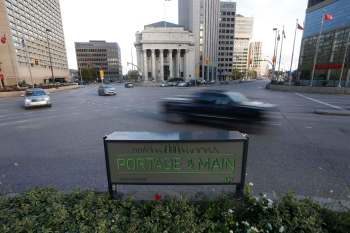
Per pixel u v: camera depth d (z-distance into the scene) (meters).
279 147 5.95
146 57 93.56
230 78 112.56
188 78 92.62
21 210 2.76
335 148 5.88
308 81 46.56
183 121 9.77
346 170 4.43
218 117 8.89
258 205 2.70
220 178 2.92
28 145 6.54
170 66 93.81
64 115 12.69
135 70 111.31
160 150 2.86
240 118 8.44
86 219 2.57
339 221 2.46
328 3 49.34
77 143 6.65
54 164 4.95
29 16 72.31
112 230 2.42
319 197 3.32
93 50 132.38
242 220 2.62
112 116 11.95
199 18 92.62
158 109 14.66
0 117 12.46
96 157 5.36
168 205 2.79
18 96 32.06
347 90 25.48
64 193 3.21
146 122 10.12
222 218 2.61
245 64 114.25
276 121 9.70
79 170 4.59
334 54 47.84
